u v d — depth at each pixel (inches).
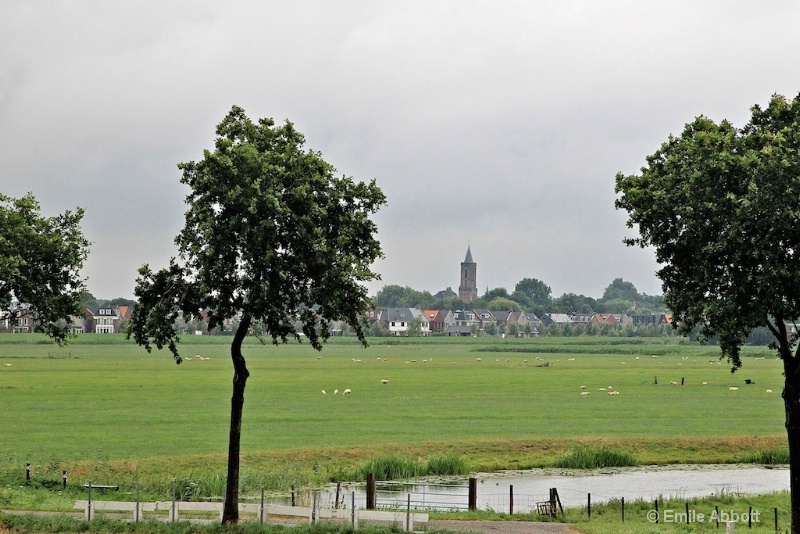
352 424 6122.1
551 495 3484.3
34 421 6092.5
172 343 2893.7
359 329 2984.7
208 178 2684.5
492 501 3907.5
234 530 2694.4
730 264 2783.0
